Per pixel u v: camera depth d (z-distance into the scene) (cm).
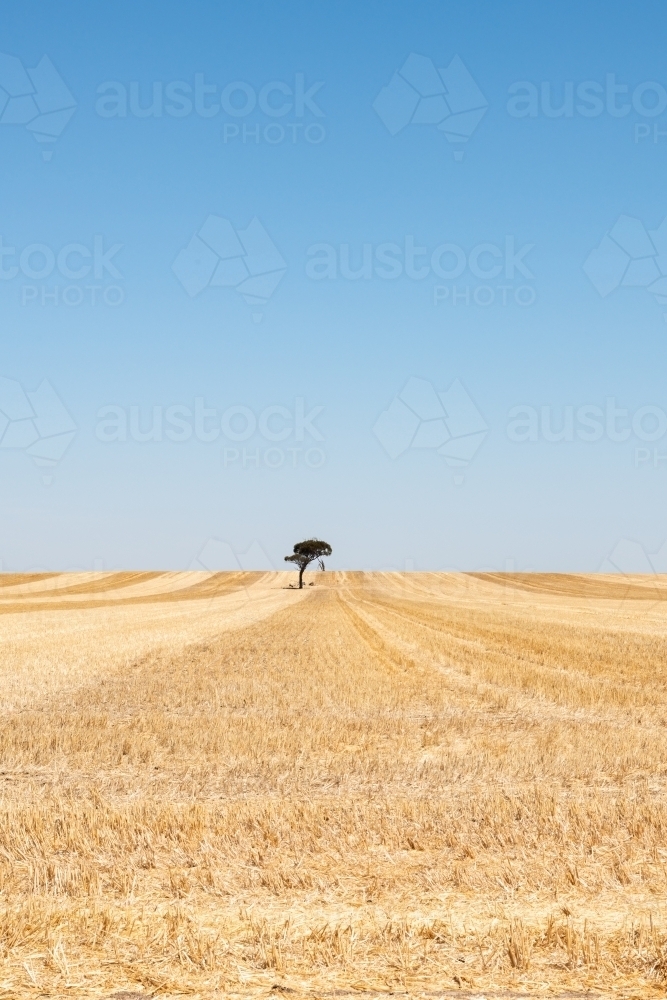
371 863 841
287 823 948
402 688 2183
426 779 1238
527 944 636
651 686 2255
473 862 842
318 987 592
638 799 1102
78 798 1137
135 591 10681
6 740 1474
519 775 1264
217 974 605
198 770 1302
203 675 2453
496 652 3148
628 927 679
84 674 2411
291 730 1606
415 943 652
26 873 812
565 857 848
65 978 600
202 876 790
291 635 4041
